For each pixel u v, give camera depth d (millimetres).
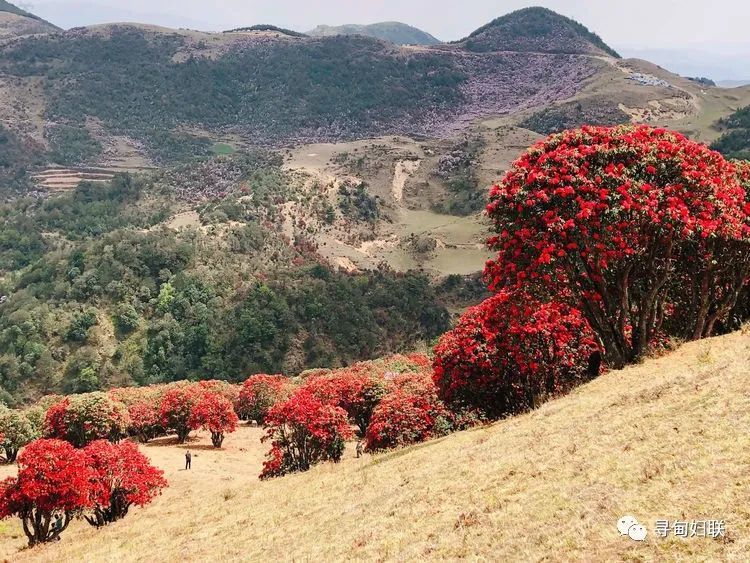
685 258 21000
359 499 14477
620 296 19797
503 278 20234
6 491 20891
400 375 39312
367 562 9906
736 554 6668
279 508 16484
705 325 22656
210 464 35844
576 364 21797
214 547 14266
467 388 22516
